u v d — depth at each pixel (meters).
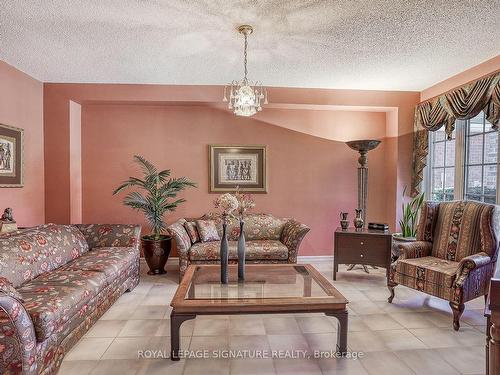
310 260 4.70
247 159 4.57
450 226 3.14
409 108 4.41
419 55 3.18
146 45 2.94
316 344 2.33
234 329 2.56
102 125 4.41
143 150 4.46
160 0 2.19
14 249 2.42
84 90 4.05
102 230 3.58
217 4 2.24
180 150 4.50
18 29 2.61
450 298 2.60
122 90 4.09
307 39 2.82
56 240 2.95
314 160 4.66
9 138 3.38
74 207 4.20
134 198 3.92
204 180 4.55
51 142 4.04
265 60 3.31
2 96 3.29
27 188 3.71
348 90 4.31
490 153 3.40
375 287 3.57
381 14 2.40
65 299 2.08
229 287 2.43
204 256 3.66
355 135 4.70
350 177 4.71
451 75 3.76
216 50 3.06
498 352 1.11
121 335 2.44
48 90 4.02
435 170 4.30
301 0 2.20
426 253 3.21
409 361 2.12
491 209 2.78
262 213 4.52
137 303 3.07
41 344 1.80
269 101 4.21
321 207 4.69
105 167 4.43
